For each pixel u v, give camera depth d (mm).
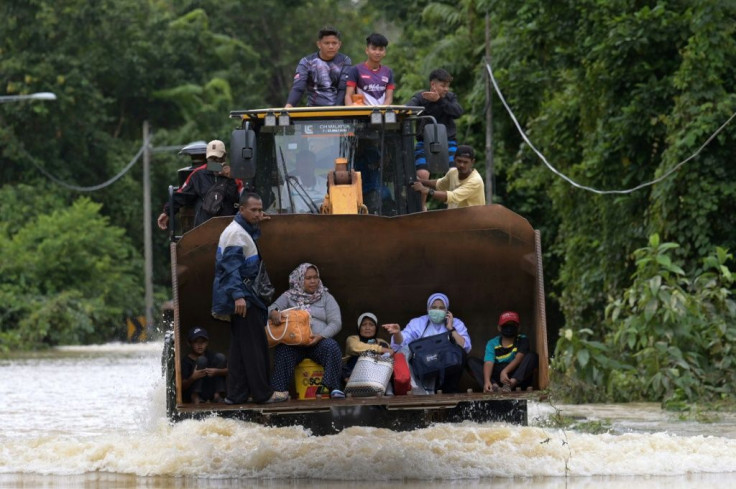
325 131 31453
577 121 62250
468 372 27672
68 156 144250
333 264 27359
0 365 78062
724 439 28906
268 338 25812
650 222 52031
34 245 126000
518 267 27250
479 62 80438
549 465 24875
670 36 52375
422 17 92250
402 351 27188
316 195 31250
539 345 25953
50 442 29703
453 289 27828
